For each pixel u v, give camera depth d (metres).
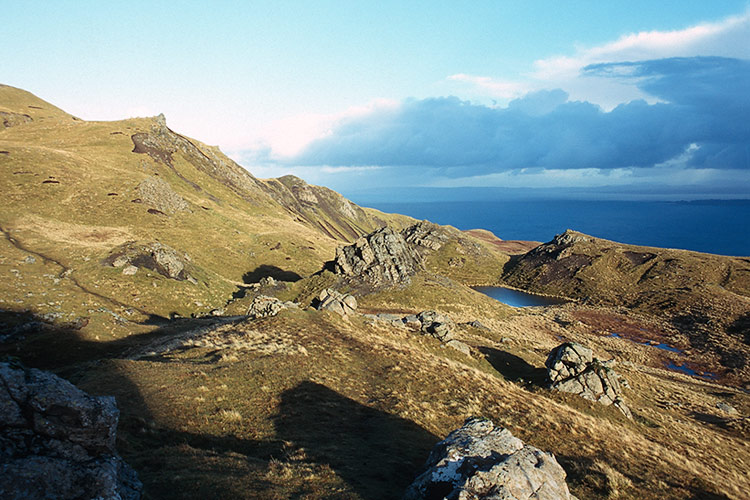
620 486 19.92
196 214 132.12
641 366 72.50
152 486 11.55
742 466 31.52
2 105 177.75
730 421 43.78
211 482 12.34
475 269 177.62
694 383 65.00
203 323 57.56
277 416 20.84
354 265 99.62
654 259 148.62
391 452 18.50
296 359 31.08
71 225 85.56
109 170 127.38
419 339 47.41
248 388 23.88
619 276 144.38
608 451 25.14
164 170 157.12
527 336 80.94
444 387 30.72
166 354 31.59
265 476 13.63
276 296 88.69
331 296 57.59
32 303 47.12
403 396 27.38
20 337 40.06
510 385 37.38
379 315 58.91
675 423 39.31
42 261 63.38
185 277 76.12
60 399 10.12
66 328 43.69
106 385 21.06
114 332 45.91
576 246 170.62
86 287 59.16
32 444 9.50
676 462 26.56
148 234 103.88
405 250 108.00
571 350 40.94
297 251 135.62
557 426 27.38
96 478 9.54
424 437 21.36
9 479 8.37
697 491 21.75
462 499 11.38
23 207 91.44
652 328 100.81
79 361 38.16
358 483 14.46
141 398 19.94
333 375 29.38
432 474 13.09
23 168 105.94
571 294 140.62
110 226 99.81
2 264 57.12
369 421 22.56
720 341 87.12
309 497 12.59
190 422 18.28
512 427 25.64
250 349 32.97
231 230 133.50
